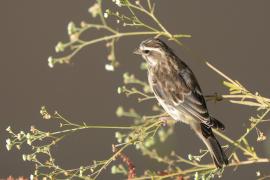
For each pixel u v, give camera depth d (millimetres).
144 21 16984
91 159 15562
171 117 8617
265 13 18297
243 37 18000
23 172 15008
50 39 17641
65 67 17281
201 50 17750
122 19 7676
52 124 16609
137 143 7844
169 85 9242
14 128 16656
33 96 17172
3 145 16031
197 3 18000
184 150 15266
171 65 9398
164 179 7836
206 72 16859
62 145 15508
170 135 8430
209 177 7664
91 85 17094
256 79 17734
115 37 7641
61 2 17766
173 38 7824
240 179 14734
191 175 7762
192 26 17875
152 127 8078
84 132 15773
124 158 7848
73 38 7496
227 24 18078
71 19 17594
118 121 16406
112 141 15867
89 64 17219
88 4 17562
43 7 17844
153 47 9516
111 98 16844
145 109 16047
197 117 8953
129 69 16938
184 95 9148
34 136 7664
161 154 8383
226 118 16266
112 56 7688
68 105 17062
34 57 17531
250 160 7789
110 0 16688
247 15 18203
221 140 14492
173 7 17953
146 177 7781
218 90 16766
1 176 14945
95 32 17156
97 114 16875
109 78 17062
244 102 7844
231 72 17734
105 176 14406
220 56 17797
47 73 17312
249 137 15211
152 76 9406
